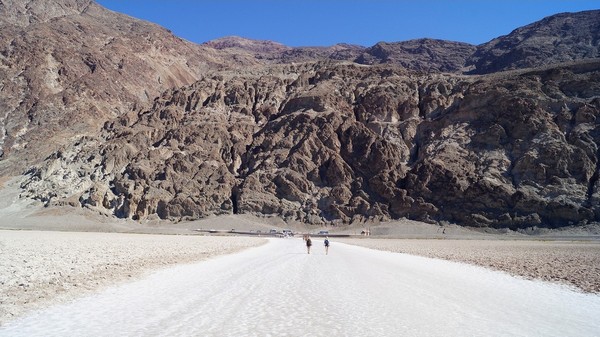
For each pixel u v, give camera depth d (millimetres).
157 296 17188
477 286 21922
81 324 12508
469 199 108312
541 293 19984
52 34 195250
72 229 107812
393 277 24953
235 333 11680
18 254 32719
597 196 100938
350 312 14625
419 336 11773
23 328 12016
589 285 22547
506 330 12688
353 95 144625
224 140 134250
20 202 122000
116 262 28859
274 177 122125
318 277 24109
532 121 115875
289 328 12312
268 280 22500
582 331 12734
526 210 103250
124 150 130375
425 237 100250
